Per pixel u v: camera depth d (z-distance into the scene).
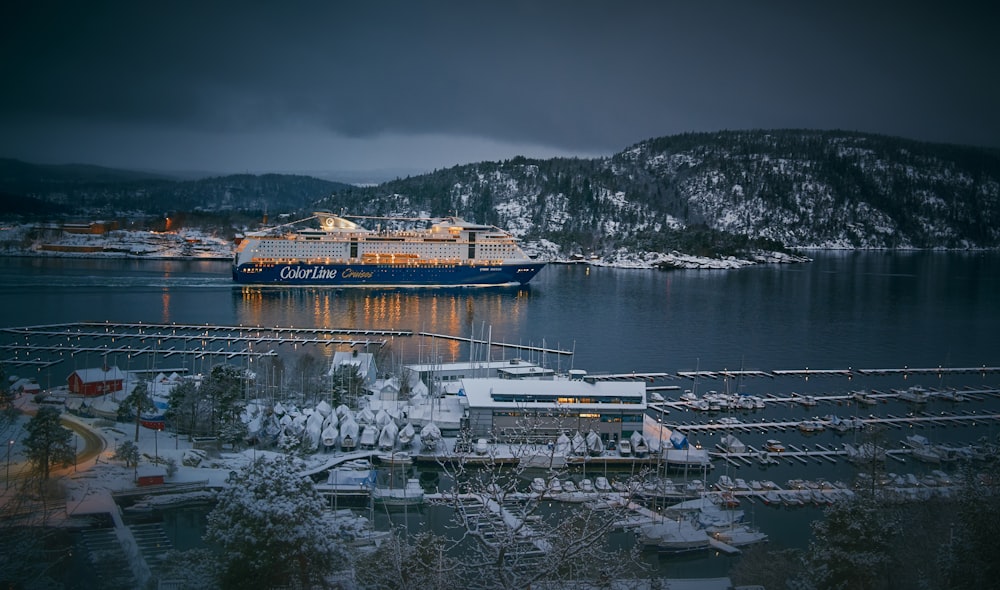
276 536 76.56
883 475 130.75
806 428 183.75
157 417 163.00
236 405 160.25
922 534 93.94
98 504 118.31
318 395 186.50
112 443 148.25
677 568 111.44
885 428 186.38
